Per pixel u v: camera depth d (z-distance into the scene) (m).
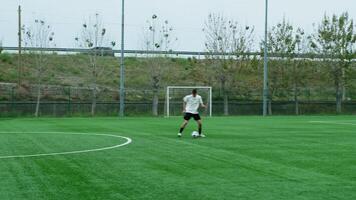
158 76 54.00
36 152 16.56
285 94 56.75
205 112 50.19
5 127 29.17
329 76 54.47
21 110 46.00
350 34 53.78
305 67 55.19
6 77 53.97
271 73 55.47
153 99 51.41
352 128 29.02
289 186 10.81
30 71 56.97
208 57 54.56
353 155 16.11
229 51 54.34
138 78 60.44
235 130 27.08
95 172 12.52
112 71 61.47
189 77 59.94
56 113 46.84
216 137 22.61
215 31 54.62
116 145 18.91
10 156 15.49
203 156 15.68
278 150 17.44
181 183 11.11
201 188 10.59
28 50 57.28
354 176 12.05
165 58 57.53
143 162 14.30
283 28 55.44
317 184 11.03
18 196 9.77
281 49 55.19
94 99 47.94
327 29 54.41
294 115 49.84
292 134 24.53
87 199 9.54
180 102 50.88
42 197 9.69
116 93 53.81
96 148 17.84
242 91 55.62
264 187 10.70
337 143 20.05
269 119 40.19
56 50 58.94
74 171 12.65
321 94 57.34
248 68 56.28
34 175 12.03
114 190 10.34
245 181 11.36
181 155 15.89
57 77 56.94
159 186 10.77
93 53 57.06
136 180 11.45
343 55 53.53
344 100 56.00
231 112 51.47
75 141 20.55
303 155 16.05
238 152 16.78
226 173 12.43
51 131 26.14
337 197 9.78
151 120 38.12
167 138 22.06
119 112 47.31
